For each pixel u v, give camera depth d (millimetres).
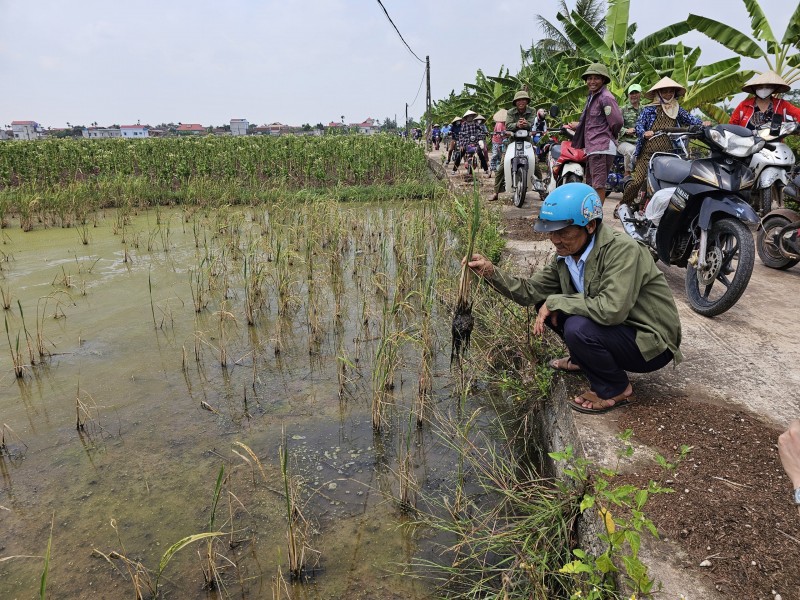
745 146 4082
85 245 8438
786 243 5230
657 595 1892
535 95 18203
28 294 6082
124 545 2686
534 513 2666
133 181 12930
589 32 13609
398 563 2566
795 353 3738
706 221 4180
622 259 2803
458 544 2484
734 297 4105
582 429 2863
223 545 2678
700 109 12758
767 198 5176
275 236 8086
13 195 11531
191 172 14633
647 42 13211
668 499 2324
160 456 3346
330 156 15977
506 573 2430
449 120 33906
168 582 2479
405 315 5355
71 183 12516
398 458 3330
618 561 2035
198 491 3045
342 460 3309
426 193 12391
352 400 3969
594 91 6816
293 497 2793
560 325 3244
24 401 3957
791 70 10586
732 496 2322
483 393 4023
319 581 2471
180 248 8070
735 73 11055
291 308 5586
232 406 3883
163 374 4328
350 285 6293
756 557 2020
